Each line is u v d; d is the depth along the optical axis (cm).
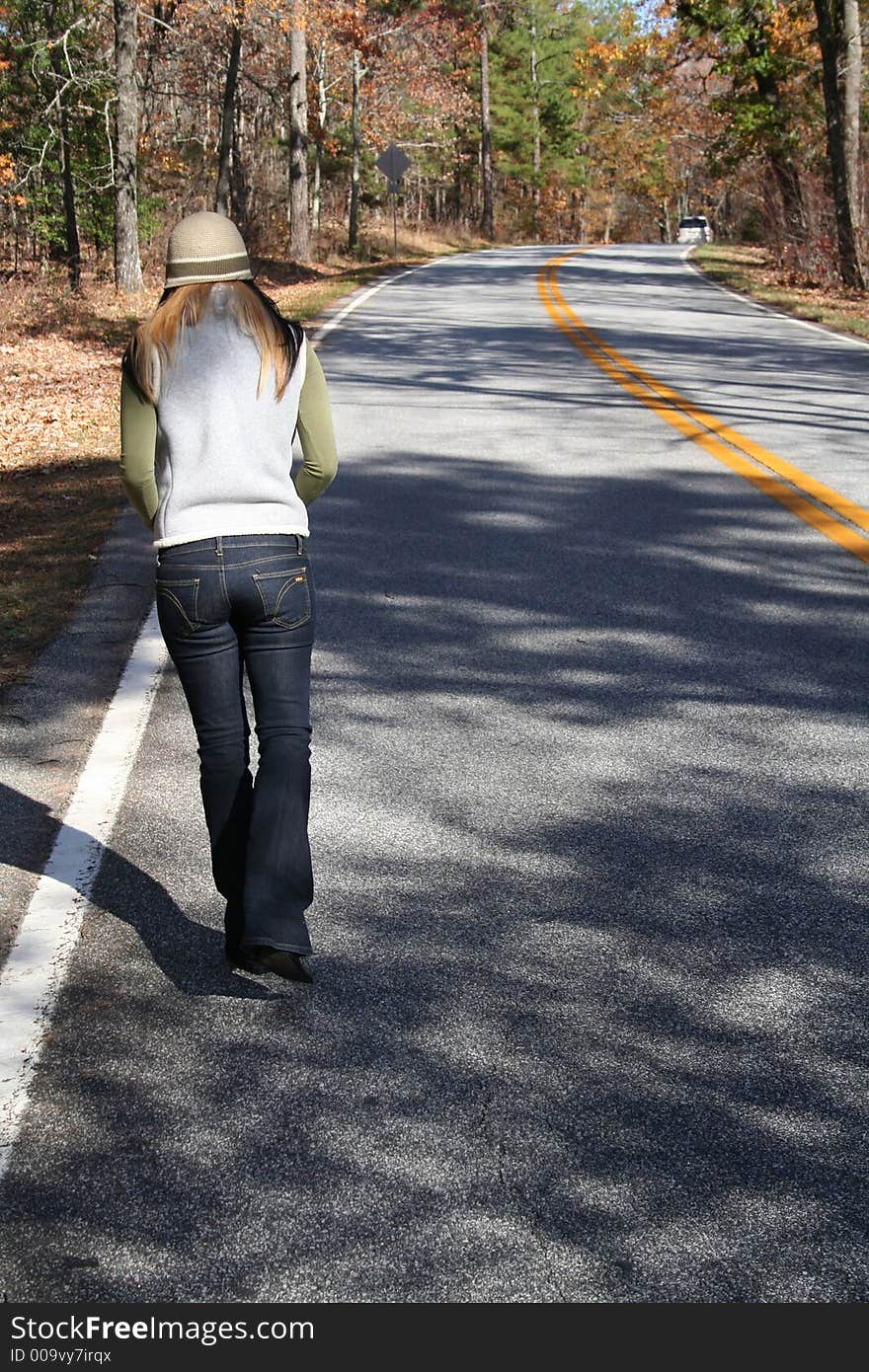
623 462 1019
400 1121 289
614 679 573
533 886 395
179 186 3891
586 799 456
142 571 736
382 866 408
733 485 939
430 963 353
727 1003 335
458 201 7700
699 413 1230
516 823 438
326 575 735
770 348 1744
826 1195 267
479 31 6538
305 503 345
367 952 359
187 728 520
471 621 653
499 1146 281
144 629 636
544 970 350
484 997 338
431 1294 242
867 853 416
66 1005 334
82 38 3180
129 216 2694
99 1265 249
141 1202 265
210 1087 301
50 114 3103
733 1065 310
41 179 3353
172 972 350
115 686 562
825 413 1234
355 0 3978
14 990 340
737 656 599
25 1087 301
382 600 689
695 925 373
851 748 498
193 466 318
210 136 4869
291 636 329
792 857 414
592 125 8419
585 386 1400
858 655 599
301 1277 246
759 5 3522
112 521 863
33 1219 261
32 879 400
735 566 743
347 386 1429
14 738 508
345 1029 324
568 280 3008
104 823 437
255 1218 261
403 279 3119
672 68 3841
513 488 942
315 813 445
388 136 5531
